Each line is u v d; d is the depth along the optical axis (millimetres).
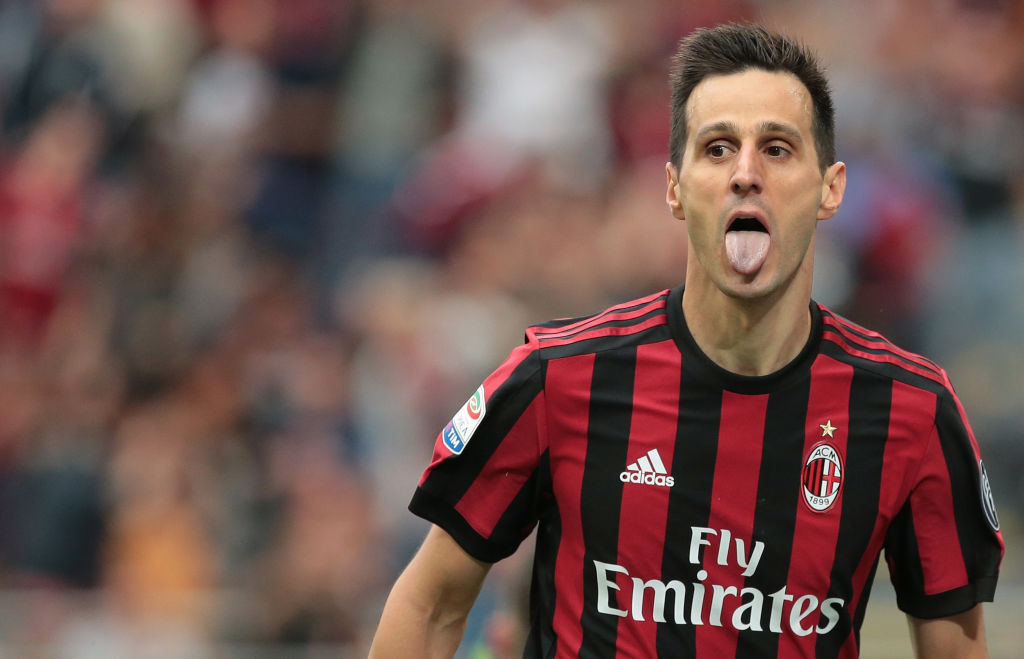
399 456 24172
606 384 8625
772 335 8430
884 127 29438
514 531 8891
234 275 26875
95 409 24531
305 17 30844
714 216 8195
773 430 8469
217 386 24641
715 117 8242
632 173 29219
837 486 8469
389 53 30812
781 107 8203
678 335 8641
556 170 29016
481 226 28109
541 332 8953
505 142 29453
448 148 29641
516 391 8664
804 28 31703
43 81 29219
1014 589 17781
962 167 29578
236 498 22766
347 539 22250
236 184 29000
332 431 24219
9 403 24562
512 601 12062
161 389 24953
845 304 25969
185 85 30547
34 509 22750
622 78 30859
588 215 27906
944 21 31734
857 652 8773
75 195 28062
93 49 29406
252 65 30547
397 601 8961
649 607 8453
